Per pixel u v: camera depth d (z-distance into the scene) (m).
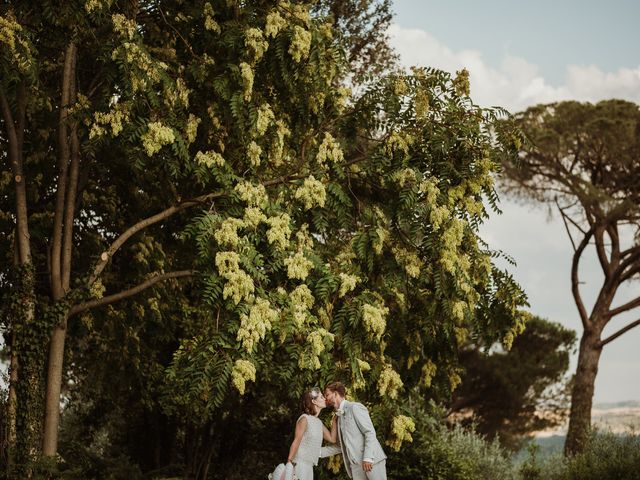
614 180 24.59
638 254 24.23
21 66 10.09
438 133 11.35
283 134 11.59
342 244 12.33
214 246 10.58
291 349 10.45
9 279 12.34
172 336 14.70
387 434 11.42
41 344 11.30
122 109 10.67
